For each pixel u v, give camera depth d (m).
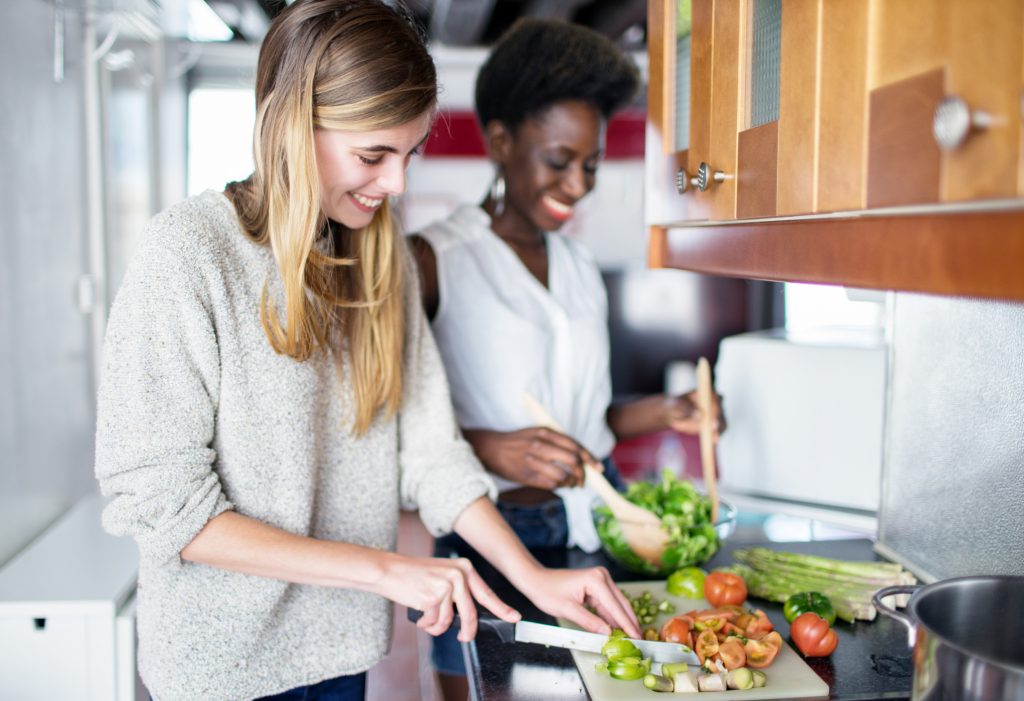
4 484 1.96
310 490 1.21
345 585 1.14
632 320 4.30
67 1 2.30
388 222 1.29
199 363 1.10
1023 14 0.59
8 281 2.00
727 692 1.08
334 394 1.27
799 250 0.94
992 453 1.29
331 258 1.20
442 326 1.86
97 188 2.63
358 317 1.28
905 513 1.53
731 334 4.31
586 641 1.18
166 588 1.15
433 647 1.96
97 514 2.26
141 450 1.06
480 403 1.85
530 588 1.27
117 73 2.87
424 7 3.16
